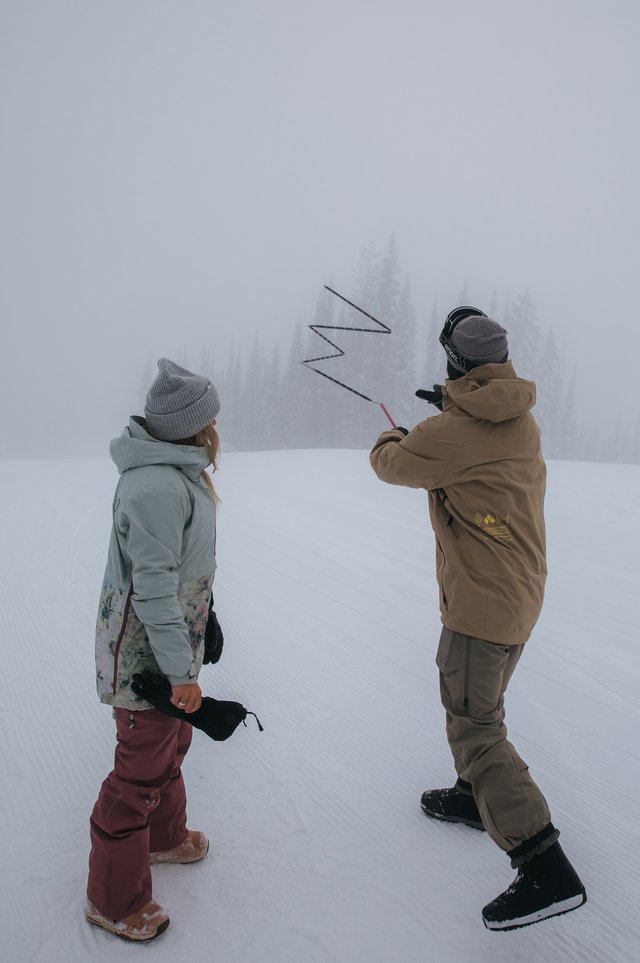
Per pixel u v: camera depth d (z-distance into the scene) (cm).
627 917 199
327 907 200
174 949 184
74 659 406
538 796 190
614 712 346
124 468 187
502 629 207
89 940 187
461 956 183
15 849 226
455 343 226
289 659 414
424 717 336
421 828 242
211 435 201
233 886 209
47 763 286
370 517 948
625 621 503
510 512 213
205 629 205
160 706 180
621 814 253
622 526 881
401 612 516
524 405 211
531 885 180
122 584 188
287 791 265
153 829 217
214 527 202
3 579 593
